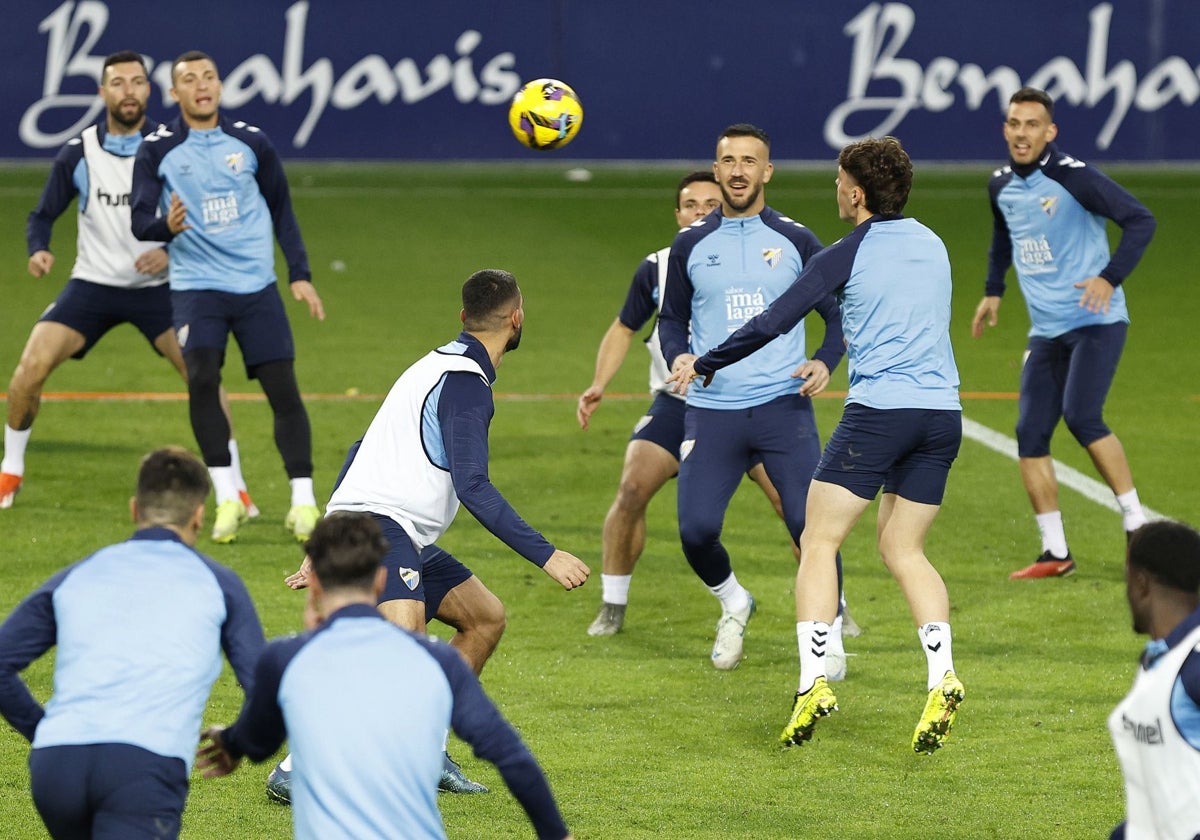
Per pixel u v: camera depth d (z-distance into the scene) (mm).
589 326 50938
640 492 24203
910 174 19266
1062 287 27359
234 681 22141
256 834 16734
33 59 71250
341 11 74000
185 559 12914
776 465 22812
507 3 75062
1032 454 27688
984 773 18891
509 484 33656
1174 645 11398
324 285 56094
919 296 19000
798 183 72812
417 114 75562
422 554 17922
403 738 11195
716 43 75500
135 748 12117
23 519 29875
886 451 18969
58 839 12555
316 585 12445
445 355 17109
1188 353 48219
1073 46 75250
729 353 19172
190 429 37688
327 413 39500
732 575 23219
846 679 22562
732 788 18406
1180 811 11203
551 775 18781
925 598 18984
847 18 75250
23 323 49094
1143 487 33594
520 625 25156
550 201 70562
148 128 30359
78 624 12477
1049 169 27125
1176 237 65812
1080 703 21375
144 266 29516
